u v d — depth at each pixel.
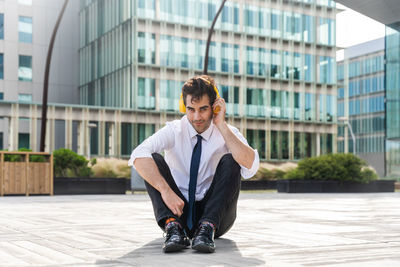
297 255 2.97
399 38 23.03
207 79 3.22
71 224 5.23
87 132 36.34
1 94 43.06
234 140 3.15
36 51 45.03
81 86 46.09
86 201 11.75
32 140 35.19
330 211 7.71
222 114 3.19
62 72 46.19
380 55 70.19
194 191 3.29
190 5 40.09
